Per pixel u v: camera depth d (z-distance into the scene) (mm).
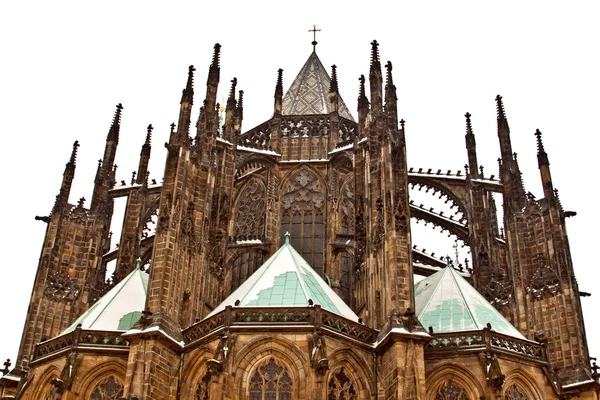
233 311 61125
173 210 69188
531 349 64125
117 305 70812
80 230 83625
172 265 66750
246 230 89125
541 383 62781
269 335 59438
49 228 81688
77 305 79438
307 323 59812
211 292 74625
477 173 89812
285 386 58062
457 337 63312
